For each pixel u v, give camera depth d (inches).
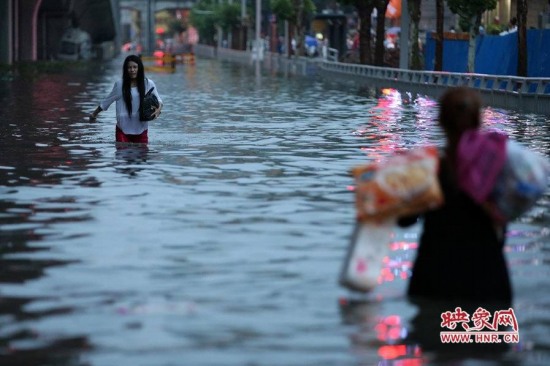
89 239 775.1
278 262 692.7
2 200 971.3
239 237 784.3
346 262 528.4
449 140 537.3
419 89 3646.7
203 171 1206.3
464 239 541.3
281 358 482.0
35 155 1374.3
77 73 5669.3
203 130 1850.4
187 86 4074.8
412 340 510.0
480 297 540.7
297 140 1643.7
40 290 614.2
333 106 2699.3
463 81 3211.1
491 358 484.1
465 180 528.1
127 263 689.6
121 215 886.4
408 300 558.9
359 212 519.5
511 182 518.9
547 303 581.9
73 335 519.2
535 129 1935.3
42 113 2310.5
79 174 1170.6
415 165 514.6
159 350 493.7
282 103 2842.0
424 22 5743.1
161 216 881.5
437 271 545.3
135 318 550.6
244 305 577.3
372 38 6318.9
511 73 3341.5
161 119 2156.7
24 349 496.1
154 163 1284.4
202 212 904.3
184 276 650.8
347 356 485.4
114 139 1616.6
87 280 640.4
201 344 503.2
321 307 571.2
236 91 3631.9
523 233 816.9
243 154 1407.5
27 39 7362.2
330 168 1251.2
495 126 2014.0
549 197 1022.4
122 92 1477.6
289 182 1113.4
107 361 477.1
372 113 2396.7
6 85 3973.9
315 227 831.1
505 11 5034.5
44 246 748.6
